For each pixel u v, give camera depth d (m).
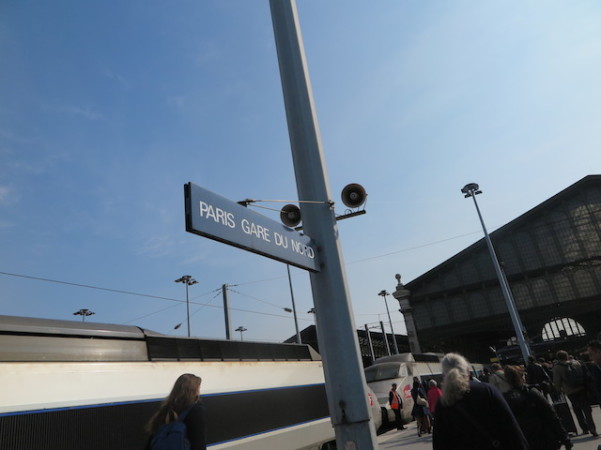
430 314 61.44
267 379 10.36
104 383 6.72
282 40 5.46
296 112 5.21
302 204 5.04
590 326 60.78
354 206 5.62
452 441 3.51
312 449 11.07
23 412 5.52
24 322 6.31
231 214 3.87
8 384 5.61
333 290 4.68
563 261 57.19
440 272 62.81
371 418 4.35
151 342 8.00
